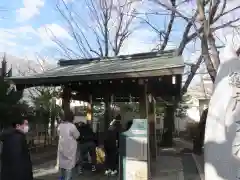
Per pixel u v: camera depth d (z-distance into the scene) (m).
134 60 10.85
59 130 7.25
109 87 10.42
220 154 5.46
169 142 19.77
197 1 10.54
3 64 13.66
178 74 7.77
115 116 10.61
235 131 5.41
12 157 5.53
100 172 9.32
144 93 9.53
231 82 5.54
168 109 20.09
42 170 9.58
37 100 15.19
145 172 7.63
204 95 34.34
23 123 5.84
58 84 10.03
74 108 18.22
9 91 11.22
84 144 9.36
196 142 15.55
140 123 7.78
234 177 5.32
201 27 11.49
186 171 10.09
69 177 7.09
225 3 12.21
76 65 12.12
